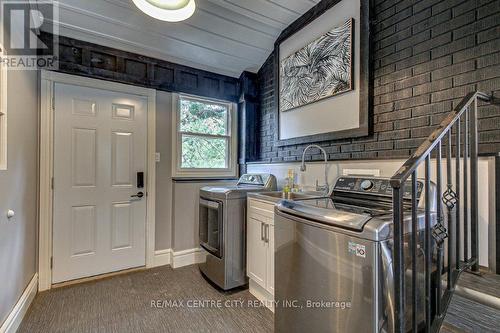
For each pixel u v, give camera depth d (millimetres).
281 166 2918
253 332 1798
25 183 1994
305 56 2574
